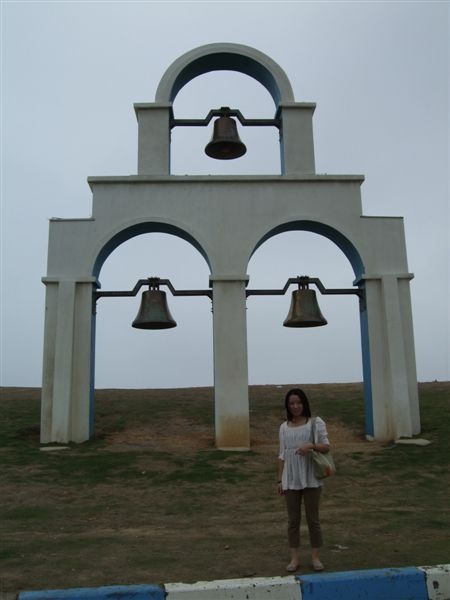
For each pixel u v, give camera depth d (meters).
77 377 14.01
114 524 8.23
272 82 15.90
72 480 10.68
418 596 5.31
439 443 13.12
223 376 13.88
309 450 5.88
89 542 7.05
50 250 14.45
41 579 5.62
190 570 5.87
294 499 5.89
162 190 14.82
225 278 14.22
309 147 15.28
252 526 7.96
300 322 14.02
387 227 14.93
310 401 18.92
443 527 7.63
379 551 6.45
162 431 15.56
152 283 14.39
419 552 6.39
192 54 15.56
